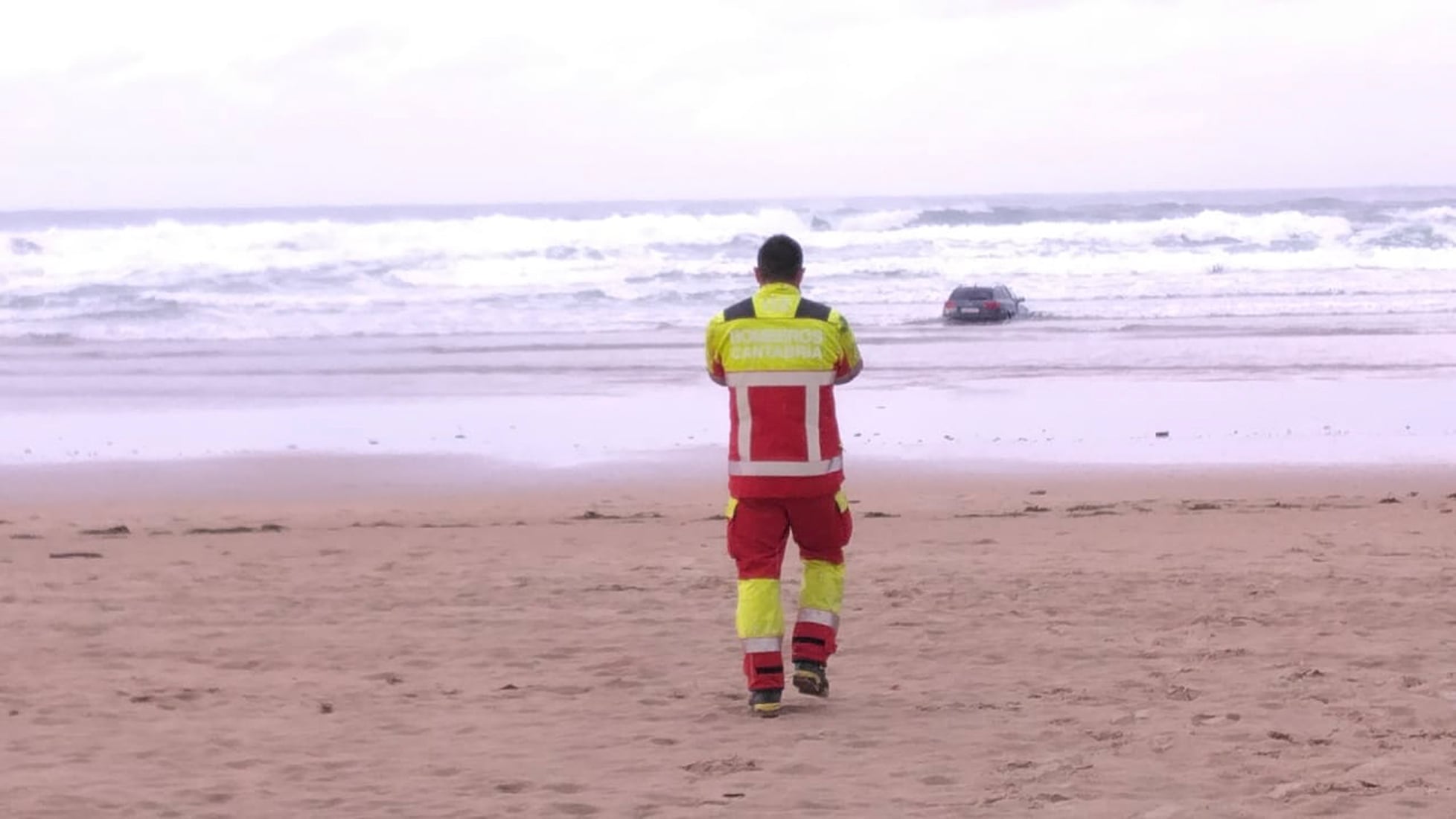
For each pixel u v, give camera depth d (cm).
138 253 5378
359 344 3734
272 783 550
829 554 684
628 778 554
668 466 1873
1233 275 5728
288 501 1617
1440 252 6069
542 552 1200
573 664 780
